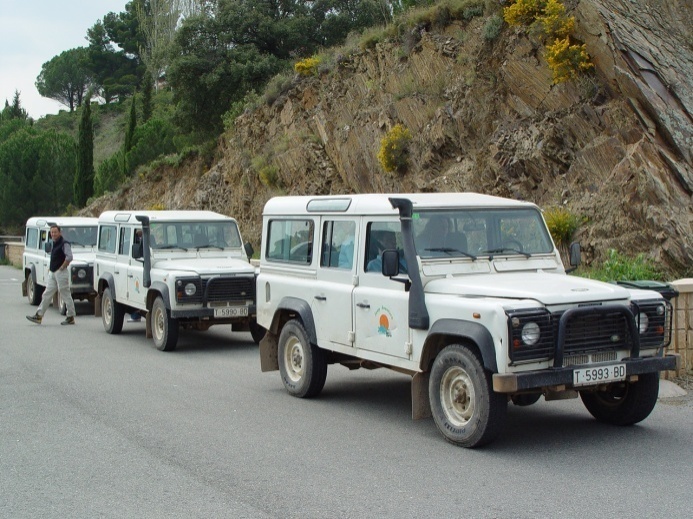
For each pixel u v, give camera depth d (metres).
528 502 5.71
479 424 6.88
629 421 7.73
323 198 9.31
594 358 6.94
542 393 7.25
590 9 14.93
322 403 9.30
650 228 12.91
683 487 5.98
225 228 14.95
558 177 15.34
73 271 18.73
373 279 8.26
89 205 44.38
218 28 33.28
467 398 7.14
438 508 5.63
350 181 21.81
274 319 10.05
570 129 15.26
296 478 6.42
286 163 24.39
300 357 9.69
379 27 24.33
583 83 15.23
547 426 7.95
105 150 77.31
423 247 7.75
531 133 16.08
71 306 17.25
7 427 8.22
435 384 7.36
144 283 13.91
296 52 34.16
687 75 13.95
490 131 17.42
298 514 5.59
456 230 7.98
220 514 5.61
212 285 13.21
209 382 10.66
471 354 6.91
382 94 21.44
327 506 5.74
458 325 6.97
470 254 7.93
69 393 9.94
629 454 6.89
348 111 22.64
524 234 8.36
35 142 49.50
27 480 6.47
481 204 8.17
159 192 36.69
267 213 10.39
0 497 6.06
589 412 8.29
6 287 27.36
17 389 10.20
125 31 104.19
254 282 13.56
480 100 17.84
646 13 14.74
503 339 6.54
